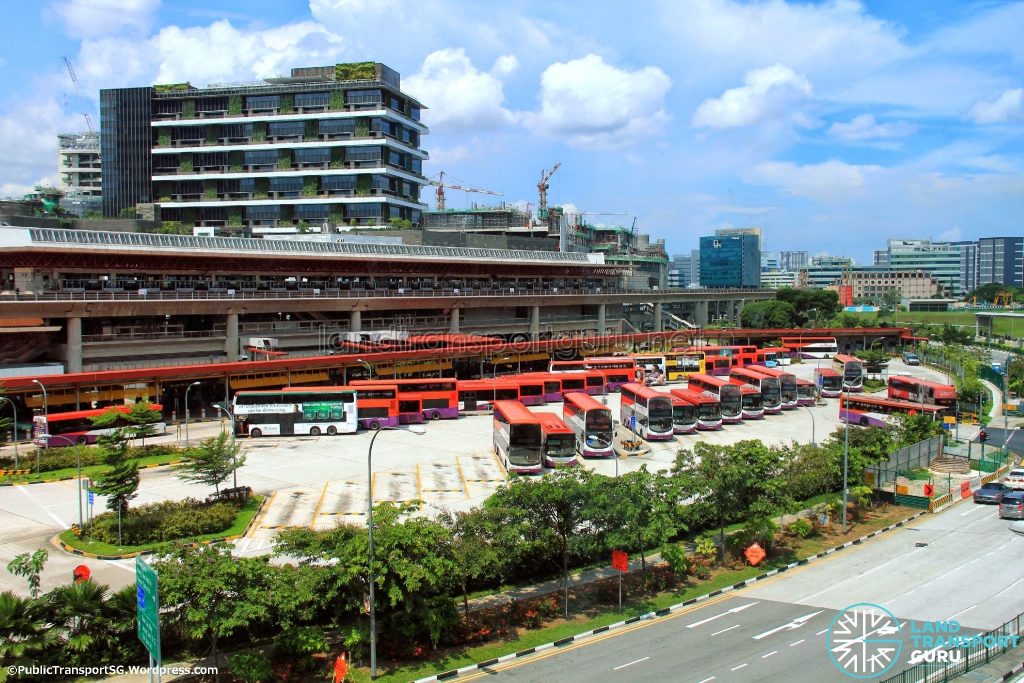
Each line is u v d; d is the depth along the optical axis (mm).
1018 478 56375
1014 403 98812
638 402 76375
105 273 87500
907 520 50469
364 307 109188
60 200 176875
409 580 29297
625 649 31891
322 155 143750
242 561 29156
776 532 46781
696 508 42781
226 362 90875
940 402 83875
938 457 65125
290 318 108250
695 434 76812
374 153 142625
